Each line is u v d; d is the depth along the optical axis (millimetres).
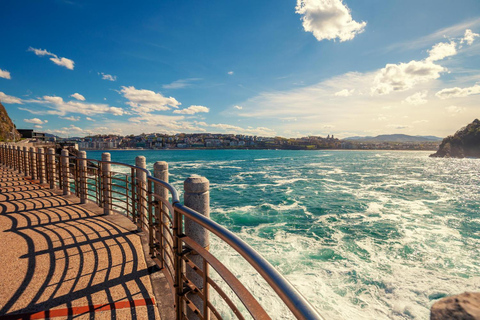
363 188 23031
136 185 4203
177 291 1839
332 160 74438
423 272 7121
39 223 4602
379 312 5395
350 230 10672
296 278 6602
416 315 5297
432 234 10453
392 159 94062
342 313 5348
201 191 1924
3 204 5867
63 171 6875
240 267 6488
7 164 13938
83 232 4188
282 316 4898
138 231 4266
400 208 15289
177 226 1803
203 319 1543
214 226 1301
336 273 6883
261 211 13703
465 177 37469
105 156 5055
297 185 24000
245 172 36719
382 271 7090
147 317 2334
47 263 3199
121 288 2734
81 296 2590
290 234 9961
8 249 3551
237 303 5180
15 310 2371
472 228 11492
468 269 7367
